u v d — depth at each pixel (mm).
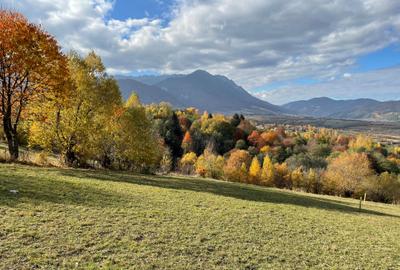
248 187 42875
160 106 143000
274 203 29234
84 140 35781
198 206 22047
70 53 35844
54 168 30375
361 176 85062
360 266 14633
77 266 10906
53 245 12172
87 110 35656
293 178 90875
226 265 12711
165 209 19688
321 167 108562
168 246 13672
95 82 36469
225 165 95750
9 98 30406
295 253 15227
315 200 37500
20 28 29016
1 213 14445
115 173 34531
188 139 116312
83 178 26312
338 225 22781
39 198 17609
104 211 17234
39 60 29719
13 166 26625
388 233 22531
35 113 33062
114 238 13625
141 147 43562
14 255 11000
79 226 14359
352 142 151875
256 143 133750
